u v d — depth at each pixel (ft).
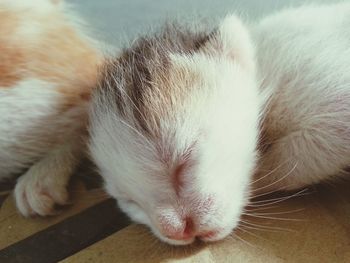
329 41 0.44
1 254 0.41
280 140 0.43
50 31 0.48
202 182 0.37
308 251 0.38
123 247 0.40
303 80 0.42
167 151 0.37
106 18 0.56
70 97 0.47
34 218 0.45
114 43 0.54
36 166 0.47
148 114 0.39
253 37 0.47
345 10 0.47
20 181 0.46
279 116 0.42
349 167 0.43
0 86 0.45
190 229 0.37
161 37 0.46
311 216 0.41
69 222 0.44
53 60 0.47
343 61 0.43
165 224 0.37
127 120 0.39
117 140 0.39
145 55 0.44
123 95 0.41
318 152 0.41
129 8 0.59
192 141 0.37
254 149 0.41
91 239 0.42
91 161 0.46
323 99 0.41
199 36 0.45
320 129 0.41
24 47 0.46
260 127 0.42
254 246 0.39
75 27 0.52
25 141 0.47
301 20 0.47
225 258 0.38
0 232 0.43
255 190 0.43
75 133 0.48
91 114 0.43
